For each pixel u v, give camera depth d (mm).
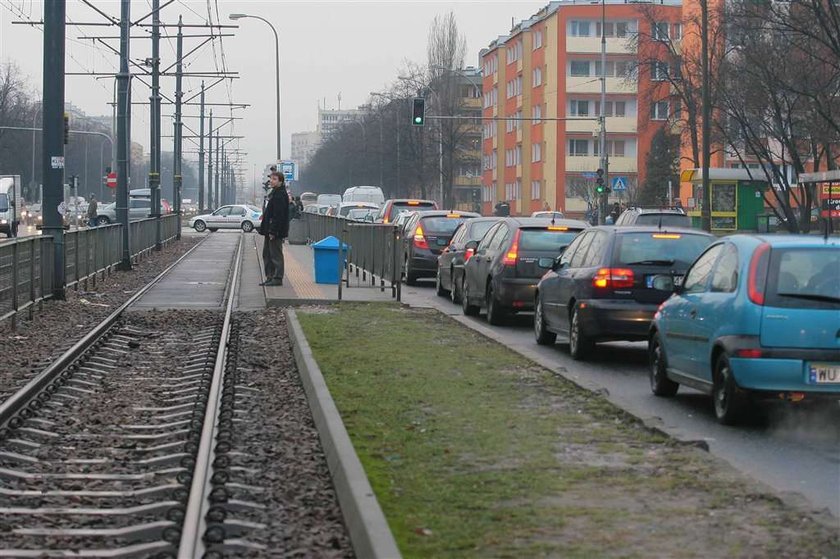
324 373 14211
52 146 25203
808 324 10914
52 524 8023
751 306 11039
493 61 115188
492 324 21797
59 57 25188
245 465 9766
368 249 29797
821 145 58562
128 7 38719
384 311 23406
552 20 96062
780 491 8133
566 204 95250
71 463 10086
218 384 13953
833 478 9188
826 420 11984
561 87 95000
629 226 16672
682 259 16094
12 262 20016
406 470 8836
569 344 18453
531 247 21234
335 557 7094
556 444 9883
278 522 7988
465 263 24438
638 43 69250
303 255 45969
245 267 39031
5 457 10094
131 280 33906
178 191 67562
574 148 95500
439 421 11000
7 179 66375
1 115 102688
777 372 10898
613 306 15977
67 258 26359
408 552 6578
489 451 9570
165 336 20516
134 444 11016
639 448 9727
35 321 21859
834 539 6785
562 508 7613
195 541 7348
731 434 11195
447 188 105688
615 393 13922
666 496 7953
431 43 106062
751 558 6426
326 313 22891
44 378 14133
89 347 17938
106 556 7180
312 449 10531
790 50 49500
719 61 56812
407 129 106688
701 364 11984
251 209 87375
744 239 11750
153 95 50125
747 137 57531
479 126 125438
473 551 6605
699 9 66312
